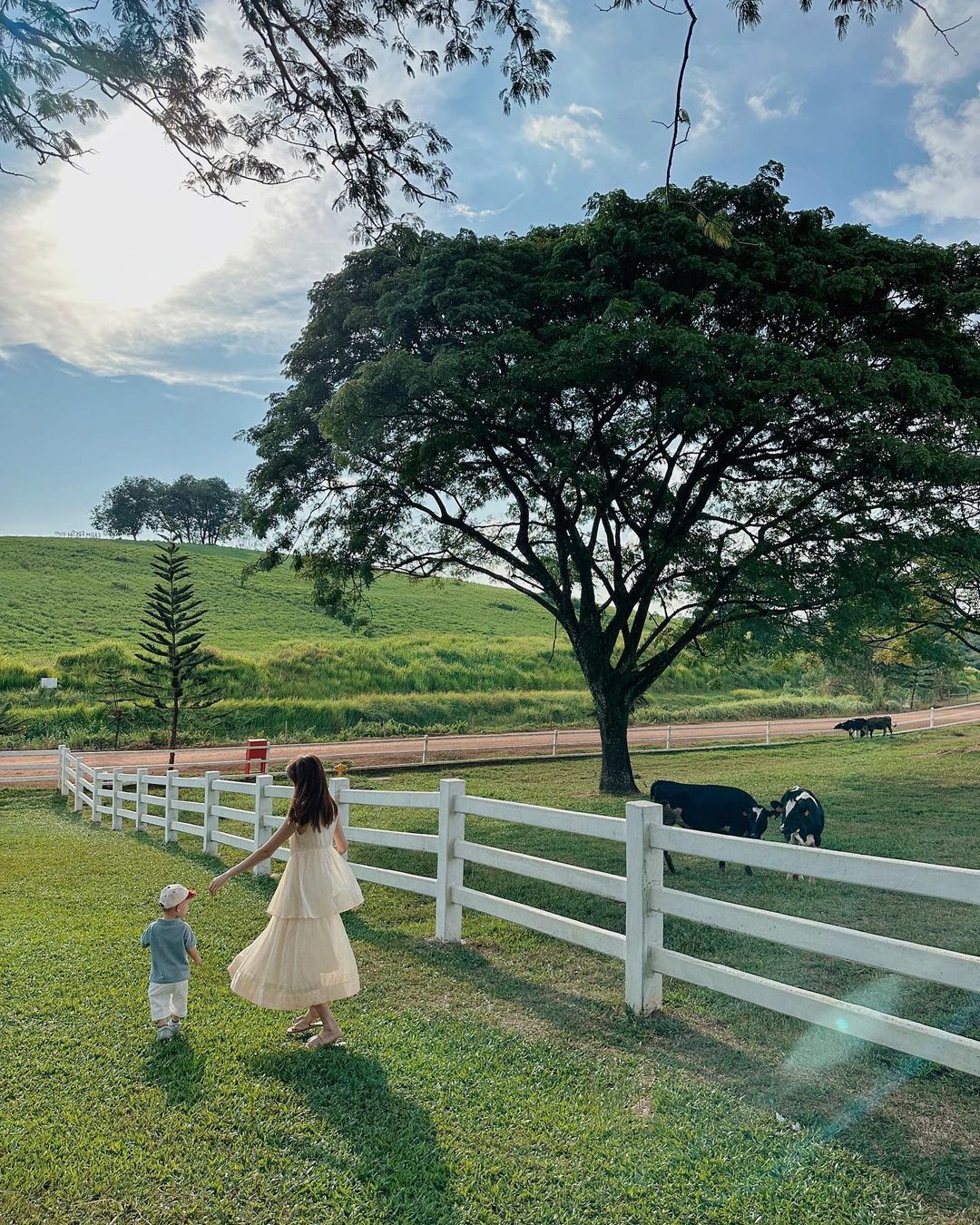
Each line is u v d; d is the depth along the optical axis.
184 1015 4.93
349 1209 3.16
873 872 3.80
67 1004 5.44
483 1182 3.30
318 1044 4.62
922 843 10.20
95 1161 3.52
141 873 10.23
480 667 49.94
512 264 14.24
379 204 6.82
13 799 20.44
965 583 20.50
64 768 21.19
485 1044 4.62
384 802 7.68
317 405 16.02
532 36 5.69
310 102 6.22
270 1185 3.33
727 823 9.49
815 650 17.30
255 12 5.71
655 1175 3.31
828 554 15.42
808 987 5.40
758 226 13.81
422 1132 3.68
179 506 116.00
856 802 14.29
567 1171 3.37
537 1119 3.78
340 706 37.59
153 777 13.76
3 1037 4.89
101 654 41.12
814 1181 3.21
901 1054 4.32
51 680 35.19
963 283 13.74
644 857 5.00
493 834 12.38
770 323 13.68
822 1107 3.79
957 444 13.12
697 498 15.77
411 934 6.99
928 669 53.78
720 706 45.59
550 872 5.68
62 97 5.46
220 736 33.06
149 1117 3.89
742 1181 3.24
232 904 8.24
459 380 12.76
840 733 34.75
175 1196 3.28
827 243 13.95
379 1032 4.84
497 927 7.09
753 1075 4.13
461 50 5.86
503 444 14.36
